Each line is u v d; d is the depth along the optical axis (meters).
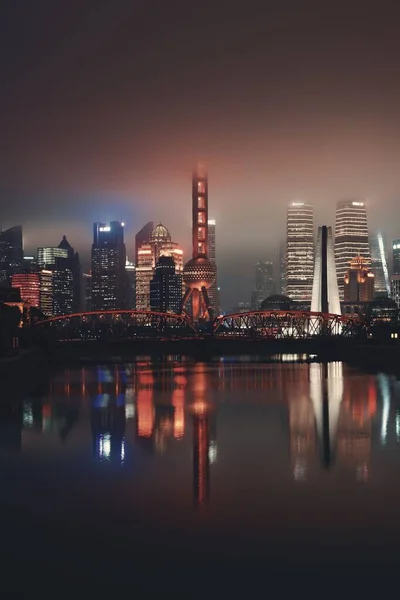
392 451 69.69
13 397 121.31
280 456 67.38
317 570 38.25
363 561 39.41
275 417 94.88
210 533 44.00
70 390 134.88
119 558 40.03
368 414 97.38
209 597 35.31
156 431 82.88
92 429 84.38
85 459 66.19
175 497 52.16
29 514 47.97
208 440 76.56
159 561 39.47
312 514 47.62
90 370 198.25
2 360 141.25
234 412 100.38
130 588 36.22
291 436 79.06
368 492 53.28
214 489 54.50
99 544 42.16
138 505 50.09
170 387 141.50
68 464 63.88
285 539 42.78
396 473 59.56
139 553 40.69
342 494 52.81
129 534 43.84
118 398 119.81
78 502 50.97
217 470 61.25
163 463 64.19
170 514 47.88
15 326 181.62
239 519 46.69
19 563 39.31
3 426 86.75
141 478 58.31
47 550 41.19
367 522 45.81
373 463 63.75
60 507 49.62
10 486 55.62
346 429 84.00
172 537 43.22
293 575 37.59
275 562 39.28
